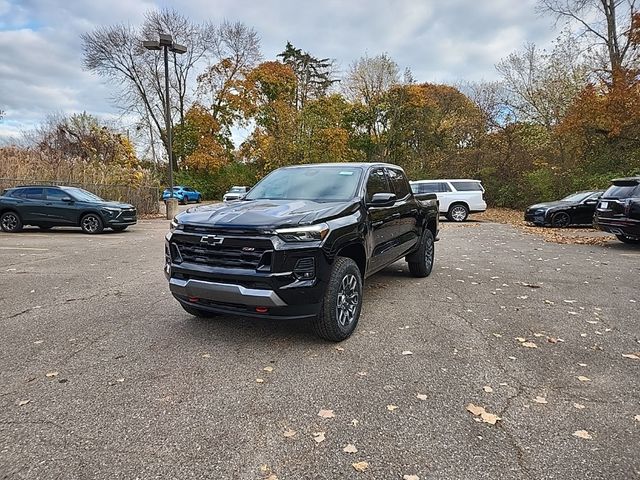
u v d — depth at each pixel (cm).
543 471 229
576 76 2341
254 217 384
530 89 2617
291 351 392
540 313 509
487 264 831
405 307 532
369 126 3603
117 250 1013
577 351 394
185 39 3797
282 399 305
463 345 407
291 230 367
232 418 281
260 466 233
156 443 254
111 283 663
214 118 4122
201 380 334
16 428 268
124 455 242
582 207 1535
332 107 3384
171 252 412
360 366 360
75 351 391
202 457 241
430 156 3086
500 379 337
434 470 230
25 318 487
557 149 2309
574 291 615
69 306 536
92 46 3403
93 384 328
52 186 1400
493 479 223
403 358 377
